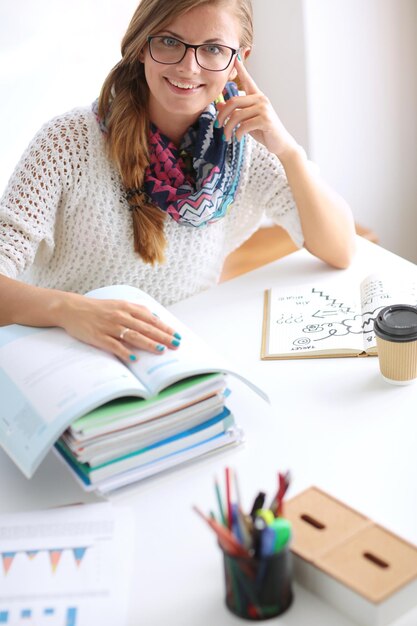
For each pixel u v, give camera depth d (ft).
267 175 6.05
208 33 4.98
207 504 3.84
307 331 5.09
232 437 4.16
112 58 8.18
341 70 8.54
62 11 7.75
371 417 4.35
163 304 6.14
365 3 8.38
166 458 4.02
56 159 5.38
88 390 3.90
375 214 9.55
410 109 9.27
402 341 4.41
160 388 3.97
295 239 6.06
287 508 3.61
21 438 3.89
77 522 3.75
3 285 4.82
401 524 3.64
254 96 5.58
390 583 3.18
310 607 3.31
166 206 5.54
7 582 3.43
